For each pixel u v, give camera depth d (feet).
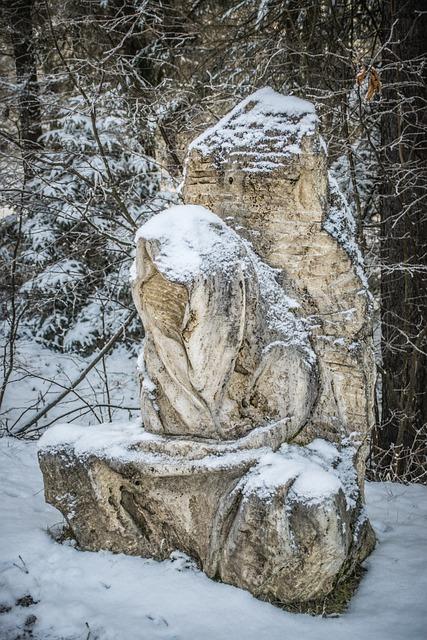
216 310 12.93
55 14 31.07
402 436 23.32
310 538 12.46
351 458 14.71
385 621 12.55
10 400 32.55
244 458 13.35
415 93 23.65
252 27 28.32
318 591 12.92
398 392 24.16
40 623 12.30
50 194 33.86
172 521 14.08
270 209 14.82
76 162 33.47
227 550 13.10
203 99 26.48
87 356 38.55
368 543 15.06
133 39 33.88
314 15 25.52
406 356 23.86
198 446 13.65
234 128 15.43
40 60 34.60
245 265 13.65
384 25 25.07
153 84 34.60
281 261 14.83
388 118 24.07
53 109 32.78
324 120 25.80
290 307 14.65
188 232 13.14
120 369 36.86
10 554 14.39
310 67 25.59
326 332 14.82
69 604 12.74
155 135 29.84
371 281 28.09
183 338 12.99
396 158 23.93
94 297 30.81
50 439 15.12
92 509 14.64
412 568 14.43
